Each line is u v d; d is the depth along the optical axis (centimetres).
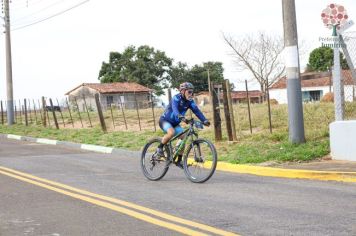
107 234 633
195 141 1027
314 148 1302
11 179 1091
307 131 1485
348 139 1199
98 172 1212
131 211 757
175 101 1018
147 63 7281
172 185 1002
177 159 1055
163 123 1055
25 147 1947
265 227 648
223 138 1672
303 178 1069
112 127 2511
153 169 1085
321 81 5462
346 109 1706
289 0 1355
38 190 951
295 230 629
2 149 1855
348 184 977
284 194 876
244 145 1490
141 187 981
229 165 1231
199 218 706
